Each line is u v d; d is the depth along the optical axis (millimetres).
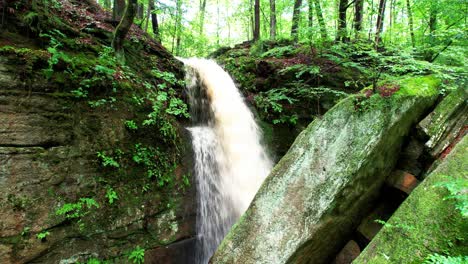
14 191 3615
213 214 6238
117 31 5840
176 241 5312
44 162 3934
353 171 4008
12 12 4324
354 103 4270
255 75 9016
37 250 3723
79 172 4277
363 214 4785
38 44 4555
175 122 6230
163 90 6652
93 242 4273
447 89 5020
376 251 3094
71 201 4117
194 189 5938
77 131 4383
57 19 5168
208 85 8297
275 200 4402
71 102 4398
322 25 6324
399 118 4223
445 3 7066
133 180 4922
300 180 4320
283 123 8406
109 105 4910
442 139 4402
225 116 8148
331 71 8234
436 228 2777
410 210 3119
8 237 3506
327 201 4020
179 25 12906
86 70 4719
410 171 4668
